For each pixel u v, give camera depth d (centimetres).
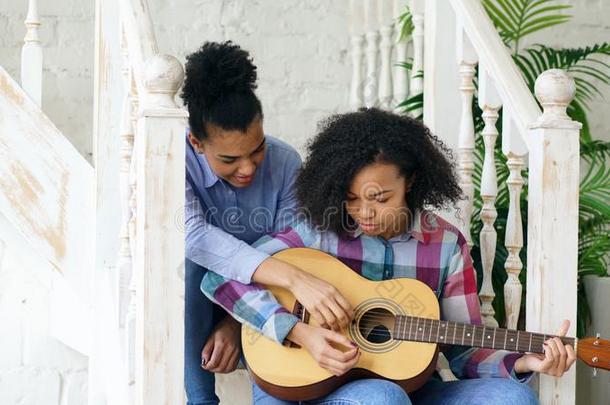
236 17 368
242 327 215
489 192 241
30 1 276
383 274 218
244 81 223
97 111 264
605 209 304
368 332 210
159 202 201
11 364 288
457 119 274
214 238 219
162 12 362
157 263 201
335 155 209
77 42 356
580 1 380
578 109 325
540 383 217
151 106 201
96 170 264
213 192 235
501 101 240
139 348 205
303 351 210
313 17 373
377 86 356
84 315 269
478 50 243
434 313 209
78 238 268
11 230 280
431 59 274
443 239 220
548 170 215
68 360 293
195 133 224
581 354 201
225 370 231
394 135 208
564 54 329
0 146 266
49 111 353
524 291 289
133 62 221
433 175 214
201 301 232
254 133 222
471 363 216
